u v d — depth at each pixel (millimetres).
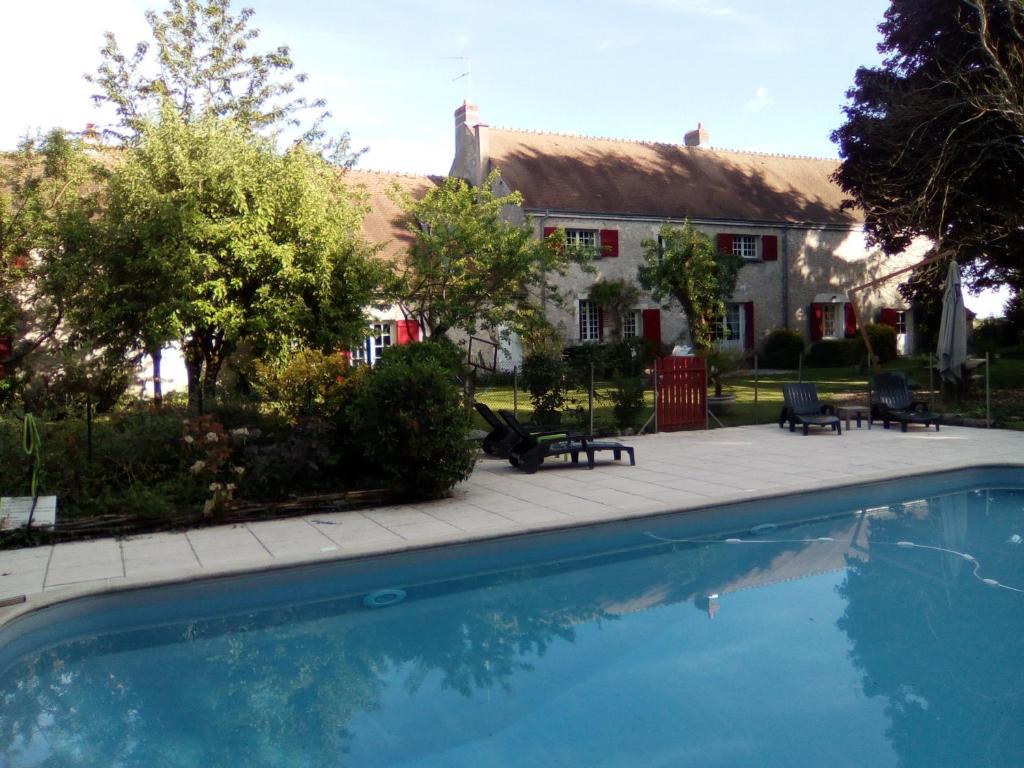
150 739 3717
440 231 14406
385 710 4004
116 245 11086
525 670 4441
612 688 4184
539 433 10062
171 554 5977
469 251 14500
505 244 14312
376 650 4809
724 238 28719
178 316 10688
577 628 5086
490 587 5957
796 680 4227
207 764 3494
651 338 26047
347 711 3986
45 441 7500
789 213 30516
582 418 12766
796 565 6336
